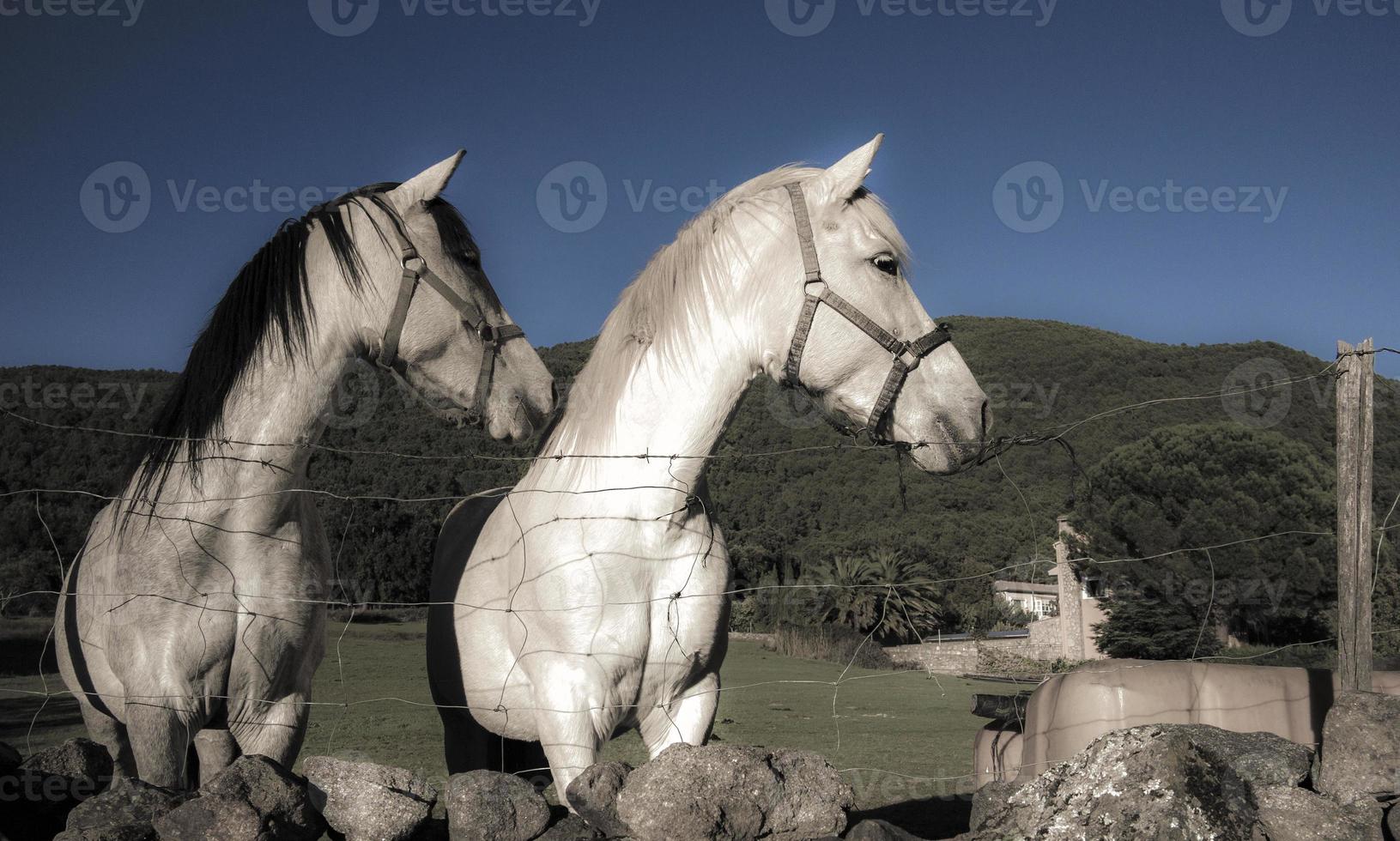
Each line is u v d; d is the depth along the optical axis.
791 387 2.32
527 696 2.28
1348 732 1.82
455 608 2.49
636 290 2.31
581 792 1.80
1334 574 17.84
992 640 21.22
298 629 2.23
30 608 11.20
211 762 1.95
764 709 12.24
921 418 2.16
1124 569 19.02
